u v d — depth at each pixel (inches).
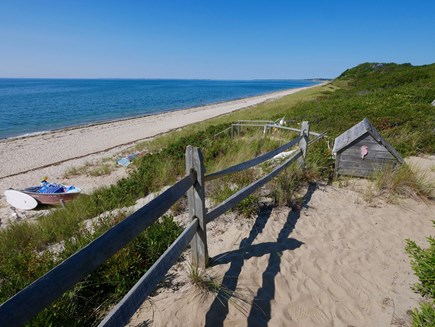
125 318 63.2
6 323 39.2
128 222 66.6
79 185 409.4
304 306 101.7
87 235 157.9
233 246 137.4
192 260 120.7
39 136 844.6
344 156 216.4
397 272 119.2
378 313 98.7
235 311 98.7
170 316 97.1
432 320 89.5
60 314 91.7
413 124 327.0
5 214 329.7
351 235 147.0
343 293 108.0
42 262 130.0
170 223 150.3
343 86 1535.4
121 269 114.0
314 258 128.2
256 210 170.6
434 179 209.2
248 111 1097.4
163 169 303.3
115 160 530.9
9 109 1672.0
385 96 580.1
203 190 107.0
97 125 1057.5
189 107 1865.2
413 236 145.7
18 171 521.7
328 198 189.3
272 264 123.8
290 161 198.5
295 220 161.5
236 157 295.4
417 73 920.3
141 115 1461.6
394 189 192.5
